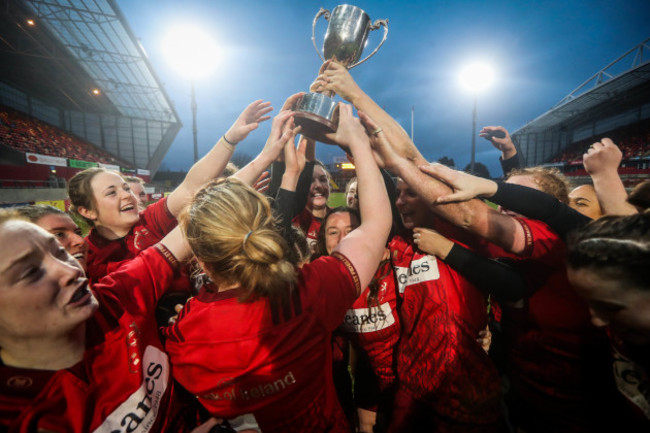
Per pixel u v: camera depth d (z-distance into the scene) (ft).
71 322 2.29
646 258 1.93
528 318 3.87
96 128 97.14
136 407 2.68
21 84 78.28
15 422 2.15
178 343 2.63
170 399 3.07
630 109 92.43
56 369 2.34
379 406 5.03
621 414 3.22
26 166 47.78
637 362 2.58
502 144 6.93
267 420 2.71
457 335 3.96
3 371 2.17
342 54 4.14
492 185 3.04
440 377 3.99
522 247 3.22
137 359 2.78
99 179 5.47
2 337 2.17
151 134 104.22
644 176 52.70
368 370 5.23
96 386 2.50
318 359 2.67
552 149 122.93
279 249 2.38
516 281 3.60
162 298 4.56
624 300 2.04
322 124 3.23
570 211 3.21
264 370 2.46
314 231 8.99
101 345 2.61
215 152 4.89
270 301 2.47
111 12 53.26
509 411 4.63
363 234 2.95
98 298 2.76
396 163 3.21
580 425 3.65
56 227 3.82
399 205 4.77
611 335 2.96
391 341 4.65
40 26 57.36
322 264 2.78
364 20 4.12
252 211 2.58
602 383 3.50
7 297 2.06
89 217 5.60
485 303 4.27
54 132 82.53
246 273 2.34
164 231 5.77
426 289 4.14
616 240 2.05
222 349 2.45
